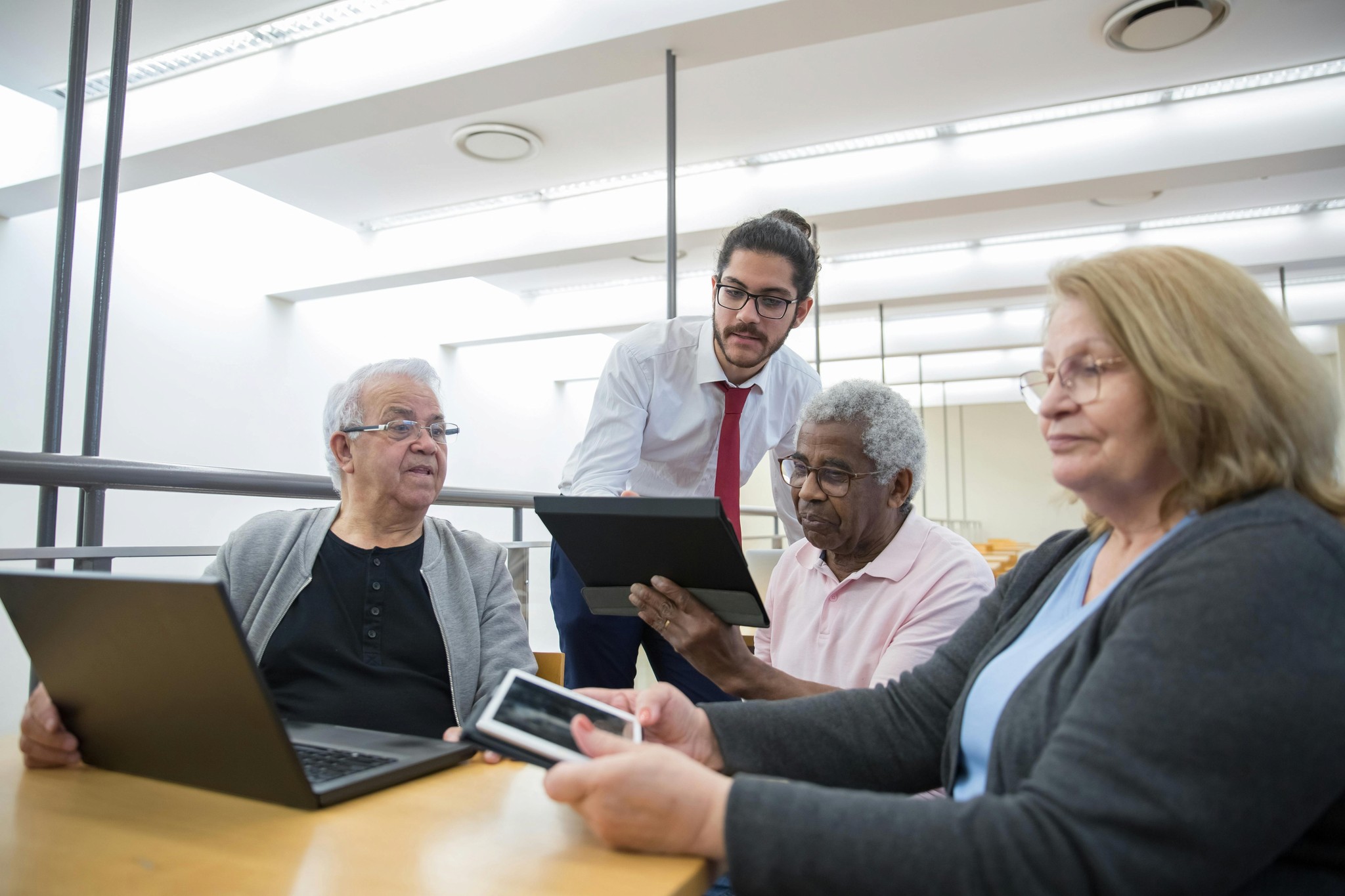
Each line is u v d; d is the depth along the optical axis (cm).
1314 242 599
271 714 75
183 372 608
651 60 367
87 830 73
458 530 162
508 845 71
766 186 541
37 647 87
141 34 412
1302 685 59
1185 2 363
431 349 826
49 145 473
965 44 401
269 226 677
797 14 331
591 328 793
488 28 377
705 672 123
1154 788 59
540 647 288
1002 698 84
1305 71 436
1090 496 80
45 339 529
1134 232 636
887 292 699
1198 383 70
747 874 63
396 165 529
